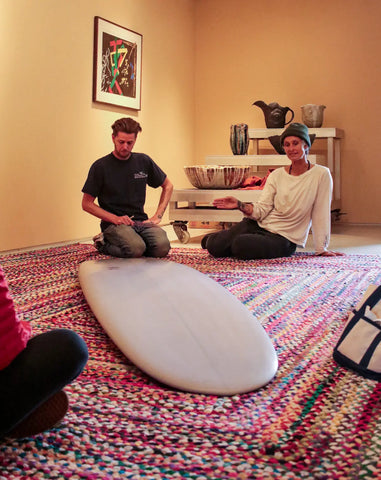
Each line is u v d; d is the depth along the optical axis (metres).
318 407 1.24
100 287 1.98
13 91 3.95
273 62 6.38
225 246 3.43
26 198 4.11
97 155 4.91
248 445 1.07
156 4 5.79
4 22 3.84
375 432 1.11
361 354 1.45
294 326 1.88
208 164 5.52
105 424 1.16
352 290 2.41
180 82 6.38
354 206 6.11
